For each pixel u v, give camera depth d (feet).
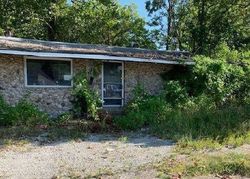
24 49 52.75
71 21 104.94
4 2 98.37
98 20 106.52
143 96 62.34
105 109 62.13
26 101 54.65
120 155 36.24
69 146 40.22
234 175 29.63
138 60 61.52
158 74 66.44
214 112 53.57
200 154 35.81
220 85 66.08
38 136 44.29
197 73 65.72
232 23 98.89
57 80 58.44
